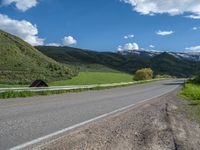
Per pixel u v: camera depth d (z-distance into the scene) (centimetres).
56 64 11362
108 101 1992
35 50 11831
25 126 871
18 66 9112
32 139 707
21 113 1152
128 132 855
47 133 790
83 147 644
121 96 2595
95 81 9638
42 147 636
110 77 12556
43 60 10875
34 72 9112
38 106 1462
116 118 1172
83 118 1121
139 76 10306
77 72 12375
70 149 623
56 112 1250
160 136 804
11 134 748
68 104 1647
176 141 737
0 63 8825
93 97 2319
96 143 689
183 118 1238
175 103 2070
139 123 1051
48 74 9462
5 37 11019
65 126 917
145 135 813
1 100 1783
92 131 856
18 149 611
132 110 1507
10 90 2172
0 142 659
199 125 1066
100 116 1205
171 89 4481
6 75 8150
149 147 668
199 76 7812
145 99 2336
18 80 7950
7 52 9762
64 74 10212
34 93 2373
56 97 2181
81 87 3472
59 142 690
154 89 4366
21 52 10531
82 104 1689
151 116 1273
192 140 767
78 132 832
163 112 1446
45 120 1009
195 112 1503
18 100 1805
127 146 670
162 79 11100
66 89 3030
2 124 883
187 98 2712
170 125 1007
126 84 5722
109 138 754
